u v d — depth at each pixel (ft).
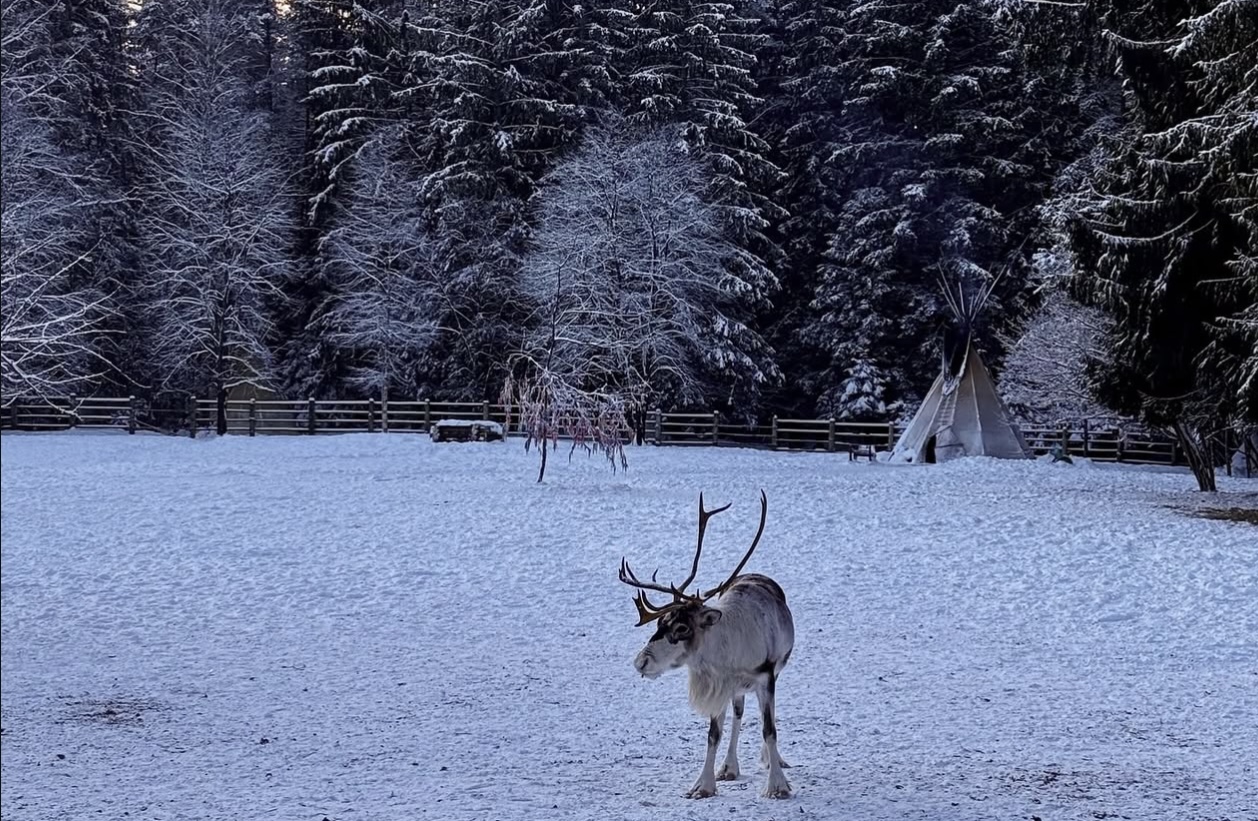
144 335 187.01
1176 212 84.38
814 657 40.14
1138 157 86.22
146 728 32.27
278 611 49.16
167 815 24.82
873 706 33.65
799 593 51.75
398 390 187.83
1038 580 54.39
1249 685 36.29
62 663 40.42
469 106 182.29
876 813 24.23
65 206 160.76
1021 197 188.14
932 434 132.36
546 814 24.47
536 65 189.78
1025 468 120.57
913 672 37.96
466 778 27.32
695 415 172.55
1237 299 82.69
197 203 182.60
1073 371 128.16
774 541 66.08
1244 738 30.22
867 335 182.39
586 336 161.99
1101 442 154.20
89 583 54.85
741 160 191.21
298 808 25.12
